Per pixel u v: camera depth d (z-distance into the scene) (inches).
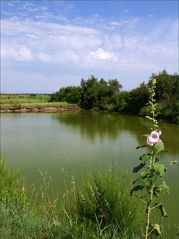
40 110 2464.3
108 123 1403.8
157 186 163.5
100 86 2460.6
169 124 1270.9
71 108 2551.7
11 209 212.1
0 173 258.2
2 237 178.4
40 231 188.9
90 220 205.9
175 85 1514.5
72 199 245.6
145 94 1825.8
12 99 2896.2
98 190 221.8
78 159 619.8
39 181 424.5
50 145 809.5
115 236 186.5
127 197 216.7
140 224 207.5
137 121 1485.0
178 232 209.5
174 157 615.2
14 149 749.3
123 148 753.6
